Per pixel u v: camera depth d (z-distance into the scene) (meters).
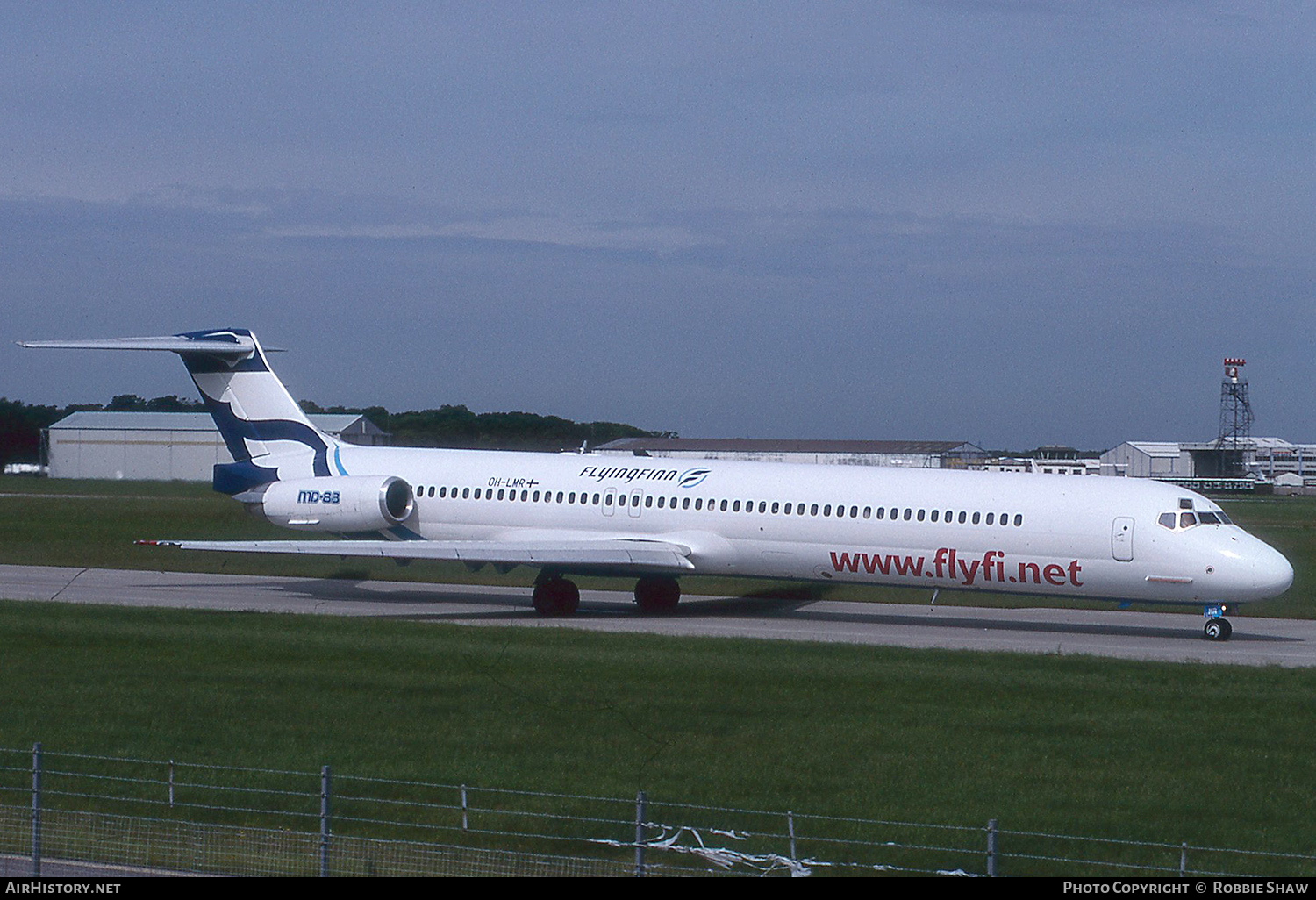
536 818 63.28
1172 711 87.81
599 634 121.56
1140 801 66.50
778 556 142.88
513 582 180.75
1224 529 129.62
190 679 96.50
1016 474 140.50
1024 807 65.31
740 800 66.44
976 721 84.06
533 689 93.00
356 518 157.00
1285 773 71.94
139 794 67.50
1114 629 140.88
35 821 55.28
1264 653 122.38
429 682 95.19
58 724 82.06
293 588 171.25
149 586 170.00
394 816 63.84
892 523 137.62
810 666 103.44
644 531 149.00
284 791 67.19
